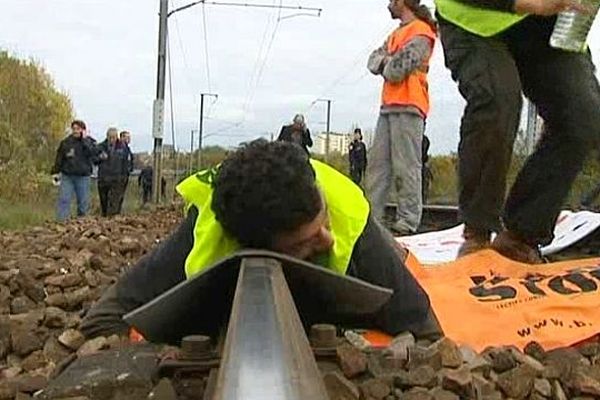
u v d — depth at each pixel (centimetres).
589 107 579
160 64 3797
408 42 1009
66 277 688
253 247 317
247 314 208
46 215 2716
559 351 448
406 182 1036
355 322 367
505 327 473
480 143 578
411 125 1025
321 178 356
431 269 548
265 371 172
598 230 726
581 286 515
